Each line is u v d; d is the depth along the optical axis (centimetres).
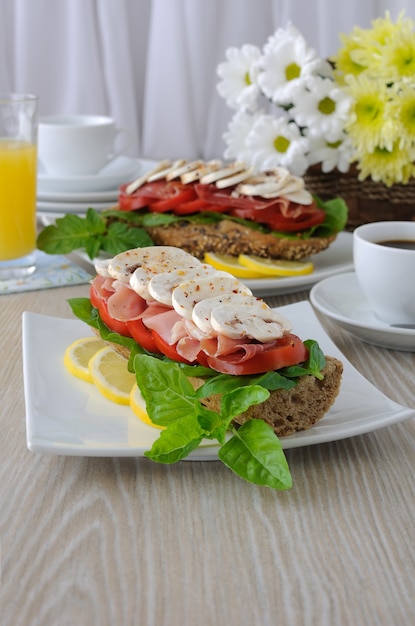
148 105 159
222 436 50
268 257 83
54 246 84
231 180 83
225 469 53
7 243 83
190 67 158
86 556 46
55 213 96
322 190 96
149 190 86
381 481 52
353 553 47
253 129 94
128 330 60
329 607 42
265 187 82
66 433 54
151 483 52
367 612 42
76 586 44
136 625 41
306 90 93
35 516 49
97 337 66
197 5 152
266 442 50
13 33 157
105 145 105
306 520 49
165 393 52
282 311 70
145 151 162
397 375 66
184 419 51
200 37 155
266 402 53
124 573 45
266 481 49
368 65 90
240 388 51
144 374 53
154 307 58
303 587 44
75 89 156
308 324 68
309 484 52
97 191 100
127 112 158
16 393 62
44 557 46
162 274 58
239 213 83
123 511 50
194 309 54
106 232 84
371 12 149
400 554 47
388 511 50
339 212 86
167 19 152
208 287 56
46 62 156
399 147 87
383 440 56
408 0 147
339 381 55
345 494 51
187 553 47
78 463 54
